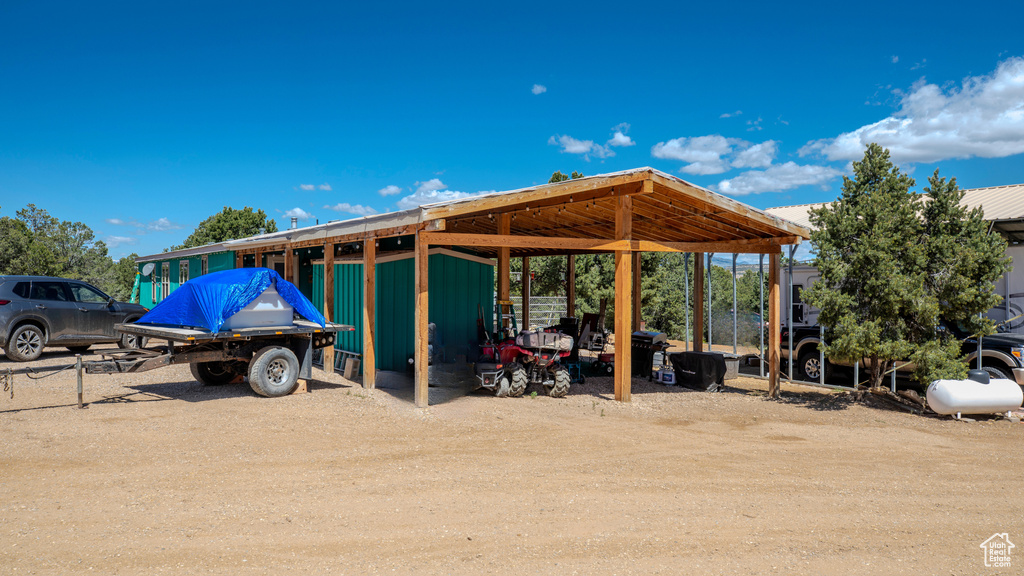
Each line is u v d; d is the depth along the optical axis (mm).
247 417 7508
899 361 10078
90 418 7262
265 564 3541
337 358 11898
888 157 9430
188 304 8812
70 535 3924
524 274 19016
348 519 4285
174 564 3516
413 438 6730
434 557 3689
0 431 6590
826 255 9266
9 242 33156
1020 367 9367
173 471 5324
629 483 5297
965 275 8789
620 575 3502
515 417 8016
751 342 23109
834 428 7895
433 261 11438
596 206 10141
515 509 4562
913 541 4152
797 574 3582
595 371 12891
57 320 12258
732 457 6324
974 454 6629
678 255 29578
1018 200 12555
